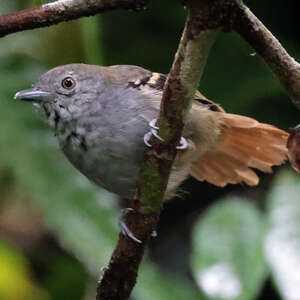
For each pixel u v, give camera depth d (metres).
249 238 9.57
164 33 11.94
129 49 12.05
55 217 9.90
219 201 11.30
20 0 9.99
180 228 12.36
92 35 9.37
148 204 6.50
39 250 11.82
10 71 10.74
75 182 10.12
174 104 5.84
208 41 5.41
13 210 11.77
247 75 11.60
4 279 10.30
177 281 10.12
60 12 5.60
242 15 5.49
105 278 7.08
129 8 5.67
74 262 11.45
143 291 9.78
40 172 10.10
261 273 9.20
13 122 10.34
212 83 11.67
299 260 9.16
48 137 10.38
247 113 11.77
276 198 9.89
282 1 11.66
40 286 11.32
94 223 9.91
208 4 5.17
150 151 6.20
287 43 11.84
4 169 10.45
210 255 9.49
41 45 10.38
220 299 9.06
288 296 8.91
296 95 5.89
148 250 11.87
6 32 5.64
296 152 6.30
